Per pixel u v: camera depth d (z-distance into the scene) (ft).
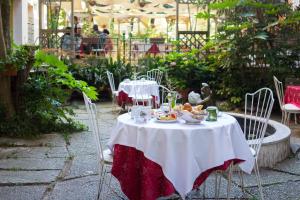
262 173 14.34
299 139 20.04
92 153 16.99
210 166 9.85
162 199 11.66
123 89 26.71
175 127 9.92
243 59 28.25
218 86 31.37
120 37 49.42
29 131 20.01
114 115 26.91
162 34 59.93
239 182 13.32
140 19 61.72
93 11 52.75
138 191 10.25
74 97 33.65
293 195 12.32
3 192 12.57
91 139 19.57
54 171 14.57
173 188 9.61
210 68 31.78
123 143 10.42
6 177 13.89
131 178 10.23
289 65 28.27
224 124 10.33
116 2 45.80
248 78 28.94
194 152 9.76
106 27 65.62
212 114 10.73
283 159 15.99
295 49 27.99
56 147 18.02
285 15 29.30
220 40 29.73
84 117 26.08
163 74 32.55
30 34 45.03
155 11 49.98
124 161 10.48
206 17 32.37
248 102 28.58
